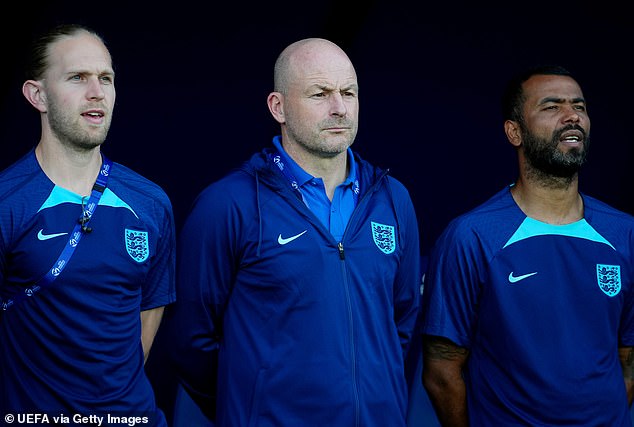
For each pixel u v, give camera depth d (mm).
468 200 16703
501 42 15961
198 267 9500
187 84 15578
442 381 10258
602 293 10000
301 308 9211
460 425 10320
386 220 9719
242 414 9227
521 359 9789
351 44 15648
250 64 15734
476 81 16156
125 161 15703
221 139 16000
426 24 15797
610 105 16078
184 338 9727
